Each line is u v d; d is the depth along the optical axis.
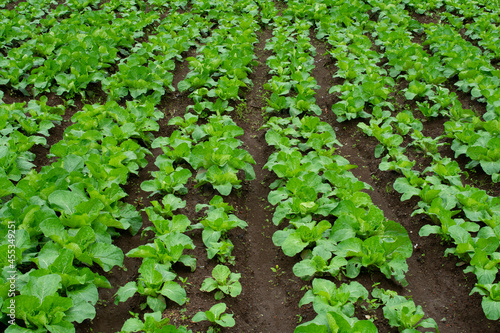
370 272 2.39
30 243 2.24
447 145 3.22
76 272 2.17
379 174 3.04
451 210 2.71
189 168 2.97
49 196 2.39
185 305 2.24
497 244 2.36
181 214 2.59
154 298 2.23
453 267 2.45
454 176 2.80
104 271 2.36
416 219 2.71
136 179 2.94
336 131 3.43
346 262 2.31
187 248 2.43
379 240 2.37
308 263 2.34
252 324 2.28
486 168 2.89
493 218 2.50
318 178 2.71
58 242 2.25
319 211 2.58
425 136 3.33
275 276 2.47
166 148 2.92
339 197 2.66
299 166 2.82
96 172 2.65
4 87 3.55
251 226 2.73
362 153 3.24
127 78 3.56
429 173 2.98
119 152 2.81
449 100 3.42
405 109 3.57
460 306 2.31
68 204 2.41
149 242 2.54
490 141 2.95
